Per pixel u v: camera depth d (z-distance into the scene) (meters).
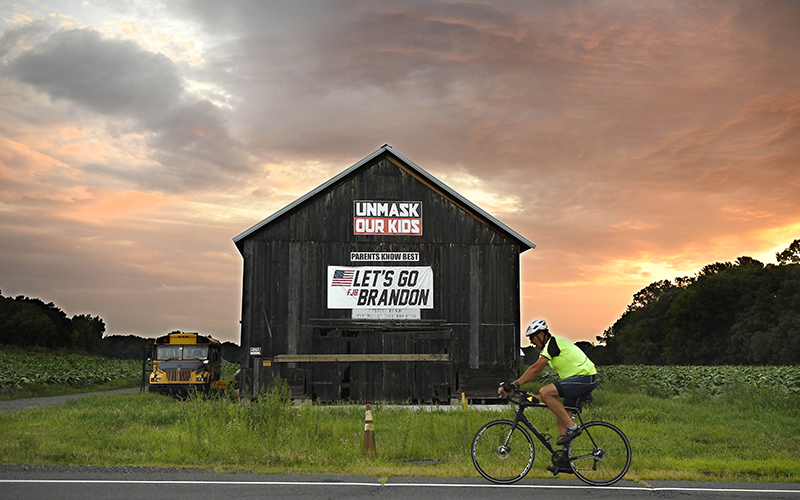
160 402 21.67
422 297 24.14
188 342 29.83
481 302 24.28
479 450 8.88
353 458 10.66
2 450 10.41
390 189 24.70
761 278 92.12
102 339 188.12
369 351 23.69
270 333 23.58
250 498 7.25
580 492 7.90
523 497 7.52
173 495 7.37
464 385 23.69
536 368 8.77
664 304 124.75
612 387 29.97
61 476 8.56
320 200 24.45
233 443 10.98
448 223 24.66
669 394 27.00
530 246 24.56
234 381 28.97
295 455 10.43
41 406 21.53
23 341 148.88
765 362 83.44
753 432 14.87
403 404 23.08
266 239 24.11
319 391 23.23
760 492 8.09
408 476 8.95
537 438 8.81
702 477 9.12
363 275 24.12
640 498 7.59
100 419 16.03
